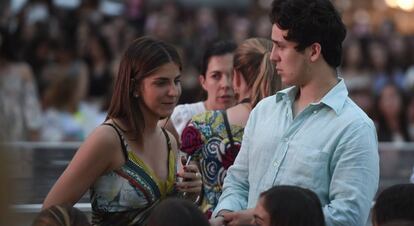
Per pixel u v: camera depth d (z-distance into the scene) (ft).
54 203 18.71
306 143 18.48
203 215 16.07
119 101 19.34
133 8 68.18
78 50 56.59
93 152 18.80
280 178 18.60
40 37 55.06
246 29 66.49
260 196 16.60
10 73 41.68
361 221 18.10
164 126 22.07
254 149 19.24
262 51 21.95
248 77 21.95
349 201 17.95
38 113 42.86
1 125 13.98
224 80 25.07
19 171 23.73
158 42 19.47
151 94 19.24
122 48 58.59
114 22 63.31
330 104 18.52
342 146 18.22
